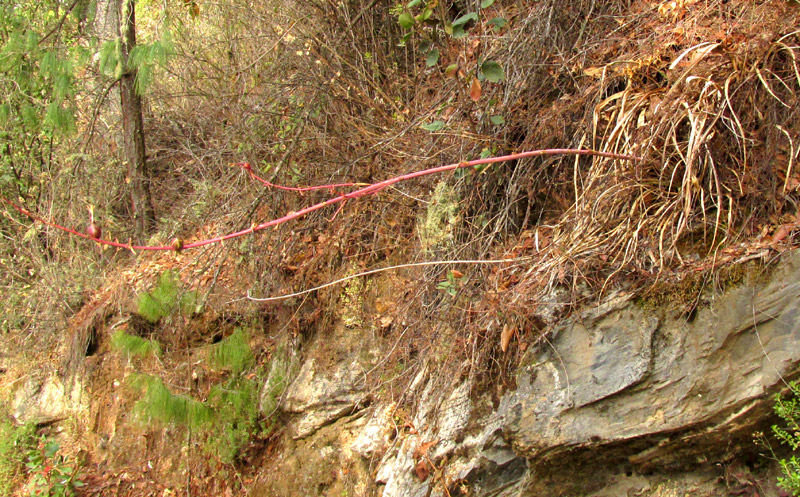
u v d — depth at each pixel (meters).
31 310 6.53
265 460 4.70
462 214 3.73
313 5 5.21
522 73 3.62
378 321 4.25
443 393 3.35
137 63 5.83
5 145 6.73
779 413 2.49
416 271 3.92
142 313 5.04
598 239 3.03
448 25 3.15
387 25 5.30
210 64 6.68
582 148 3.35
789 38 2.82
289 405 4.57
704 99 2.76
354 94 4.91
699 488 2.80
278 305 4.79
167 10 5.94
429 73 4.56
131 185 6.68
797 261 2.58
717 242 2.83
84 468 5.53
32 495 5.39
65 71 6.18
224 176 5.41
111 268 6.35
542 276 3.13
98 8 7.25
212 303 5.01
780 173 2.77
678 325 2.75
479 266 3.45
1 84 6.67
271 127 4.98
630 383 2.76
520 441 2.93
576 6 3.67
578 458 2.93
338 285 4.51
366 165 4.47
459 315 3.44
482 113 3.66
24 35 6.57
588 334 2.92
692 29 3.07
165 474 5.17
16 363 6.46
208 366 4.95
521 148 3.55
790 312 2.55
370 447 3.80
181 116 7.29
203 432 5.01
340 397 4.31
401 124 4.46
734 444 2.72
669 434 2.72
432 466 3.25
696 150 2.68
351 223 4.44
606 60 3.46
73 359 5.89
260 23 6.03
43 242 6.89
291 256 4.77
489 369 3.18
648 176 2.99
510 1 4.27
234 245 4.81
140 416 4.76
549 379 2.96
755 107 2.81
